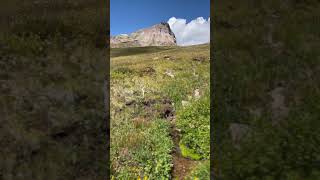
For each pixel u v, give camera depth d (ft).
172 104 56.34
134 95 58.13
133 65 92.48
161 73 82.79
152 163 31.55
